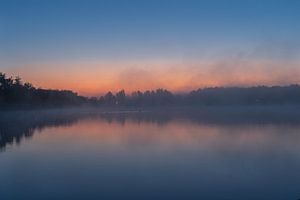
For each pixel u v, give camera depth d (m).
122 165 28.12
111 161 29.89
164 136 47.72
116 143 41.50
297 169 25.31
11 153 35.56
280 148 34.81
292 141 39.66
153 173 25.19
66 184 22.86
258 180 22.61
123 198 19.84
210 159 29.66
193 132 52.09
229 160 29.08
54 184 22.91
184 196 19.88
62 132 57.12
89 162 29.67
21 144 42.41
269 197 19.36
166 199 19.56
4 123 80.38
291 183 21.81
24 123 80.12
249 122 69.69
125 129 60.47
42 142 44.03
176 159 30.08
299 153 31.67
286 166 26.30
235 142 39.94
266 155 30.98
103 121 85.81
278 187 20.98
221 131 52.53
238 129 54.94
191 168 26.41
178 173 25.00
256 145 37.22
